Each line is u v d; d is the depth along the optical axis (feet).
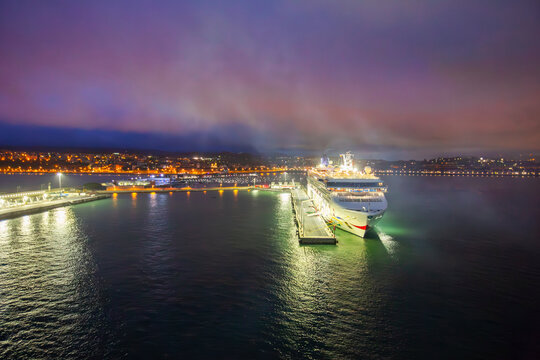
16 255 192.85
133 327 115.44
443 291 144.25
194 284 150.30
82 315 123.44
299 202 396.98
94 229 264.52
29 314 124.26
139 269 169.37
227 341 107.65
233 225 279.28
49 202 407.85
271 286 148.36
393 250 202.80
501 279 158.30
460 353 102.37
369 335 111.45
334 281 154.10
